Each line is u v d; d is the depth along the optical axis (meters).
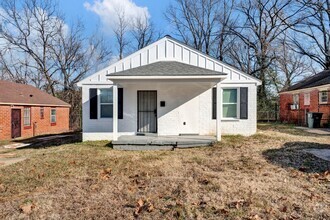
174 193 5.05
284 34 29.42
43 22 30.66
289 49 29.97
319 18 28.78
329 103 17.56
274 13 28.48
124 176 6.32
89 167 7.27
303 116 20.77
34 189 5.52
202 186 5.39
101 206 4.56
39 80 31.36
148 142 10.10
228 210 4.23
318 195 4.77
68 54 32.12
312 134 13.56
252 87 12.34
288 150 8.78
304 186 5.28
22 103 19.20
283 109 24.56
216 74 10.16
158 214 4.19
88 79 12.56
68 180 6.10
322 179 5.67
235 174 6.26
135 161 7.89
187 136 11.68
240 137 11.70
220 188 5.21
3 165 8.05
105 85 12.55
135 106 12.46
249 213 4.11
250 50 30.89
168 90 12.24
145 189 5.33
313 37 29.56
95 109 12.57
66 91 32.09
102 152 9.46
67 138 16.20
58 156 8.88
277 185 5.37
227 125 12.38
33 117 20.84
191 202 4.58
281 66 30.12
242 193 4.93
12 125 18.20
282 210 4.19
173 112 12.23
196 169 6.83
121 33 35.53
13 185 5.82
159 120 12.21
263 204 4.42
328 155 7.77
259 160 7.61
